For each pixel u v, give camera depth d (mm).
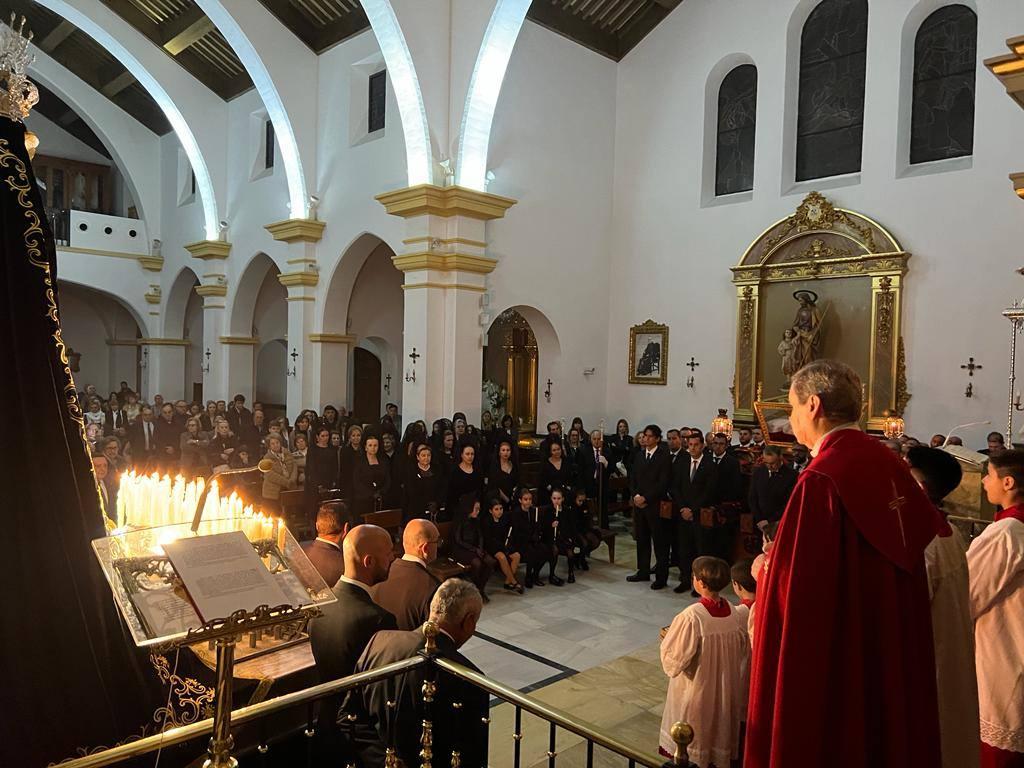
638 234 13133
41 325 2494
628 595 7645
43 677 2322
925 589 1937
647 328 12938
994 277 9406
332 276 13484
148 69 15109
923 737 1865
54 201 20156
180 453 12180
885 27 10430
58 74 17797
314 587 2090
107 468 7352
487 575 7312
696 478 7637
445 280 11109
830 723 1797
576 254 12891
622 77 13406
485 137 11031
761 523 7297
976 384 9523
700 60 12367
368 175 12664
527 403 14602
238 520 2215
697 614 3590
